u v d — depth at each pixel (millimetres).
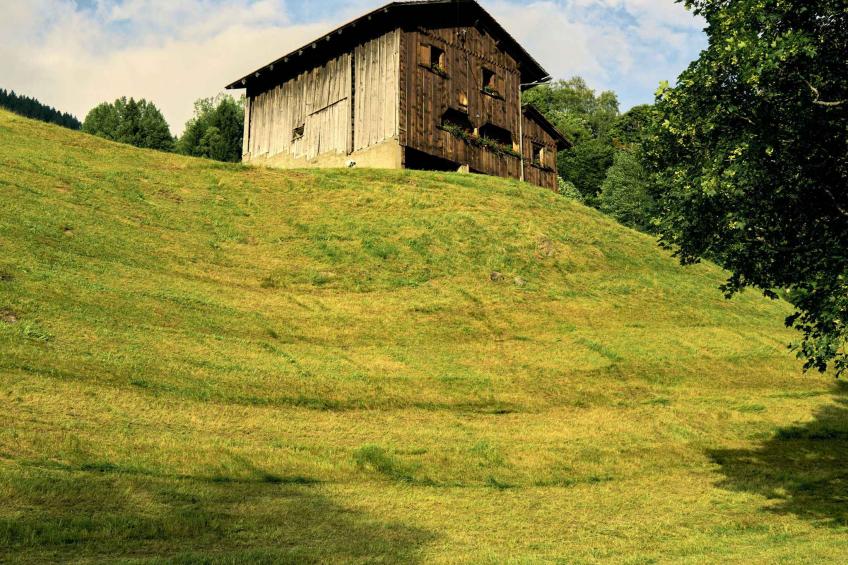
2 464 11531
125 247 24672
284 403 17703
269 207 33156
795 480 17000
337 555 10133
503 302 28188
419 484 14828
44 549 9188
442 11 43344
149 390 16297
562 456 17438
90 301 19766
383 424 17781
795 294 12859
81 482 11586
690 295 33031
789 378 25422
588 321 27875
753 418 21750
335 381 19547
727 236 14023
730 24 13641
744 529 13477
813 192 13258
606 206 66000
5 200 24594
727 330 29250
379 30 41531
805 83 13031
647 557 11250
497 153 46812
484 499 14297
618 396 22250
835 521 14070
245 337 20969
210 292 23500
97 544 9578
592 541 12156
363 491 13859
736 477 17172
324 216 33156
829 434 20859
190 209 30609
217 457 13984
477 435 18031
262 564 9445
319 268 28188
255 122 48219
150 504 11375
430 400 19812
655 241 40938
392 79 40438
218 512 11539
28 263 20641
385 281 28172
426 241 32188
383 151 40312
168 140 77438
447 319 25906
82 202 27250
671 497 15461
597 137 101000
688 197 13844
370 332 23719
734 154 13180
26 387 14609
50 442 12773
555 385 22234
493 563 10336
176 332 19719
